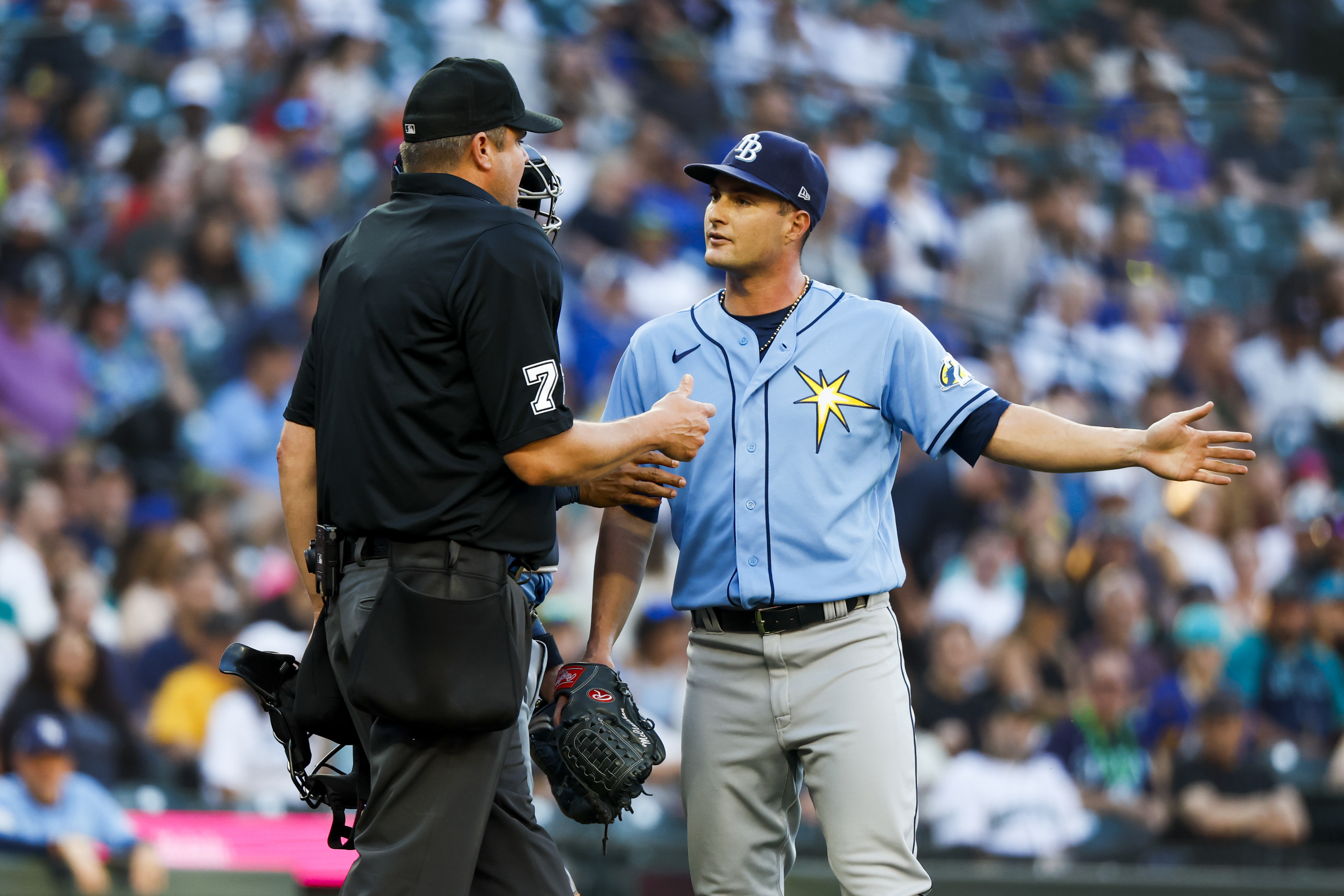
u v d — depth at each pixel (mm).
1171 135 41156
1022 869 24453
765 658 11445
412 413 9773
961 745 26453
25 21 36219
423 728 9828
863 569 11383
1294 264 39562
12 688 23578
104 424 29688
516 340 9656
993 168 39406
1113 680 27266
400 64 36000
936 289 37125
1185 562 31859
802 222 11672
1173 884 24500
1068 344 36312
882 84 42250
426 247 9867
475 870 10180
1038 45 44031
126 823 22359
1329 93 45656
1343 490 35938
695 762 11750
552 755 11094
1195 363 37406
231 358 30719
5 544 25297
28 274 31984
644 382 11992
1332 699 29641
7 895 21406
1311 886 24797
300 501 10891
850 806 11211
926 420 11391
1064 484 32469
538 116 10648
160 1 36562
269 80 35250
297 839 22562
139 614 25453
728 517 11469
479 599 9797
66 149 34062
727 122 37781
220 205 32438
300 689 10523
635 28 39312
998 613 29547
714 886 11773
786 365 11555
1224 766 26766
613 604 11734
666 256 35125
